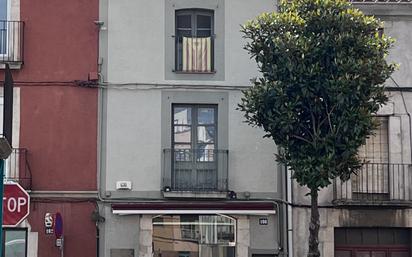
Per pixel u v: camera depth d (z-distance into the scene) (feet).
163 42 65.82
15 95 64.59
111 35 65.67
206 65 65.77
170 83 65.31
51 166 64.08
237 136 65.16
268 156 65.10
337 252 64.95
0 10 65.51
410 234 65.36
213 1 66.44
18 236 63.16
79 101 65.00
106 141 64.59
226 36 66.13
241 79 65.72
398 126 65.98
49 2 65.87
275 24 53.16
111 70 65.31
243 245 64.03
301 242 63.98
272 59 52.95
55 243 63.05
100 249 63.31
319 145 50.98
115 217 63.82
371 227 65.10
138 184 64.23
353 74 50.83
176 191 63.46
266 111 52.24
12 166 63.52
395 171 65.46
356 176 65.36
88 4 66.03
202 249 64.23
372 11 66.69
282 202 64.59
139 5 66.13
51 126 64.54
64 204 63.72
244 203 64.23
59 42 65.46
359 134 51.11
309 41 51.57
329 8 53.06
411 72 66.59
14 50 64.54
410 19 66.85
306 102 52.37
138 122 64.90
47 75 65.05
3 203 36.45
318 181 50.57
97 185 64.03
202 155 65.05
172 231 64.23
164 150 64.54
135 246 63.62
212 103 65.36
